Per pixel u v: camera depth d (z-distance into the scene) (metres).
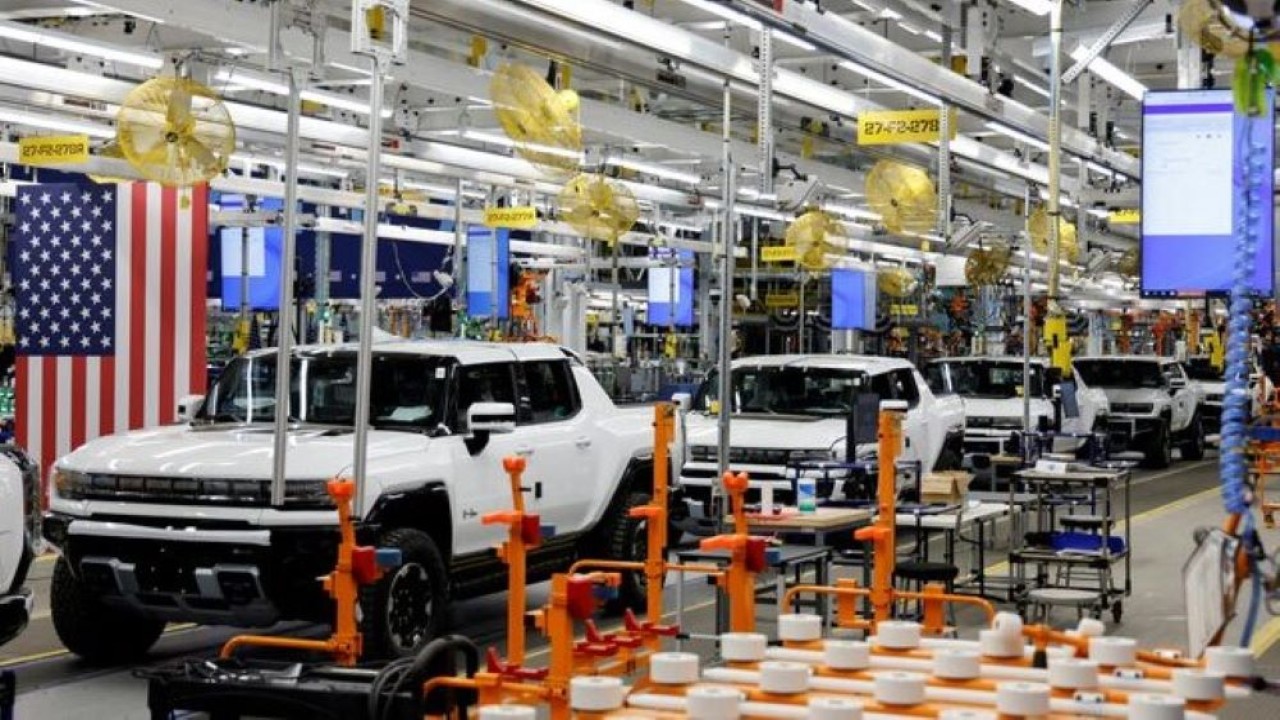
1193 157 11.26
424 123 21.02
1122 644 4.12
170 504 9.72
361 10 7.23
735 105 17.09
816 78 21.28
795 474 13.16
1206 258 11.24
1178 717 3.39
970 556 15.98
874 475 14.03
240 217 21.23
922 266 34.72
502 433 11.18
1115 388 29.39
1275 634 11.57
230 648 6.64
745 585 6.73
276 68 7.84
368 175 7.40
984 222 29.11
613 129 19.25
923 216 18.56
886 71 12.54
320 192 21.56
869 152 22.03
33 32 15.20
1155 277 11.33
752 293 28.06
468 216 24.47
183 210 15.59
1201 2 8.62
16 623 7.92
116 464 9.89
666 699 3.89
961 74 16.48
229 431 10.80
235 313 24.16
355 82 18.62
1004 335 36.88
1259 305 22.08
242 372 11.70
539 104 13.91
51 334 15.62
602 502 12.27
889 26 19.78
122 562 9.71
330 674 5.63
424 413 10.90
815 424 15.69
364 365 7.38
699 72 14.21
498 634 11.78
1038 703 3.51
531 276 26.66
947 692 3.86
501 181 22.67
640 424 12.93
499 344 12.02
